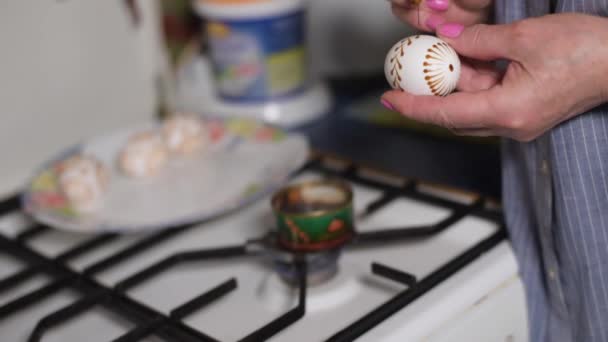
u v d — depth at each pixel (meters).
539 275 1.10
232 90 1.51
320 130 1.50
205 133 1.40
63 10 1.42
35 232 1.25
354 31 1.56
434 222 1.19
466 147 1.39
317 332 1.03
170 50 1.65
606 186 1.02
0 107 1.38
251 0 1.43
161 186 1.32
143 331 1.02
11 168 1.41
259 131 1.41
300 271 1.06
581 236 1.03
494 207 1.18
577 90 0.95
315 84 1.58
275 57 1.48
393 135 1.46
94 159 1.32
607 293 1.04
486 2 1.05
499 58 0.99
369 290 1.08
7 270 1.21
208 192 1.28
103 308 1.11
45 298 1.14
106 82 1.50
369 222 1.21
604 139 1.01
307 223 1.07
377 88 1.64
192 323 1.06
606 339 1.05
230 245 1.20
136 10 1.51
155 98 1.58
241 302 1.09
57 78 1.43
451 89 1.00
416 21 1.05
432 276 1.05
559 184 1.02
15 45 1.38
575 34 0.94
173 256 1.14
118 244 1.23
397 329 1.00
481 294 1.05
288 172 1.27
